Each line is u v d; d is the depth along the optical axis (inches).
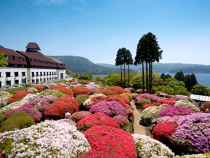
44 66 2170.3
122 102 514.9
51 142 166.1
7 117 371.6
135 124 469.1
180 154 244.4
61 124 221.6
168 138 256.8
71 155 162.7
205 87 1599.4
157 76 1670.8
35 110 409.1
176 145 244.7
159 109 470.0
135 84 1542.8
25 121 319.9
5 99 681.6
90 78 2839.6
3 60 1245.1
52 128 199.6
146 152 206.1
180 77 2721.5
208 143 221.5
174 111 392.5
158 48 1006.4
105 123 277.9
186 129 250.8
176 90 1305.4
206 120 254.8
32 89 899.4
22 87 1430.9
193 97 1109.7
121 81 1699.1
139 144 219.5
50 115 403.9
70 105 435.8
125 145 192.9
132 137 229.5
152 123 396.5
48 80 2241.6
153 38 1041.5
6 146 156.3
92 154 163.6
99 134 212.7
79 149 174.1
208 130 233.1
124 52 1624.0
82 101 552.1
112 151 178.4
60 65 2819.9
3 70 1355.8
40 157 145.6
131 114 495.5
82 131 263.7
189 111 386.9
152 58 1037.8
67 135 189.9
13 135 171.5
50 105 433.4
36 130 186.9
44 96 494.9
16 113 369.7
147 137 241.4
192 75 2207.2
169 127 273.4
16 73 1569.9
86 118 298.7
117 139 201.9
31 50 2422.5
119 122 354.9
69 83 1560.0
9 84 1449.3
